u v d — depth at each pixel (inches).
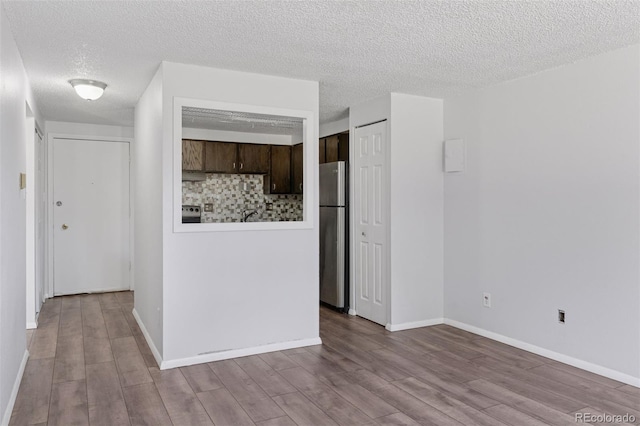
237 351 140.1
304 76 145.9
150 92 149.6
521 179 146.9
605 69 123.2
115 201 240.4
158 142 135.4
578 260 130.2
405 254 171.6
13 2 91.2
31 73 140.5
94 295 231.5
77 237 232.7
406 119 170.9
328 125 229.1
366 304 185.8
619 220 120.3
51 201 226.2
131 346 150.2
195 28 105.2
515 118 148.7
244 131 235.5
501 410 103.2
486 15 98.1
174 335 131.3
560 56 125.7
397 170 169.6
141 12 96.3
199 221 230.4
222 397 110.5
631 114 117.5
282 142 252.7
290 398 109.8
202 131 232.4
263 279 144.5
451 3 92.1
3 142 95.1
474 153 164.2
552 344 137.7
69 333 164.9
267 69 137.7
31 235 176.6
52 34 108.3
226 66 134.4
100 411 103.2
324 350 146.5
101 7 93.9
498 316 155.7
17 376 115.6
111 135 237.5
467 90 164.1
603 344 124.0
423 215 175.0
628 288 118.3
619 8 94.7
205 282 135.6
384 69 138.2
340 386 117.0
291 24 103.0
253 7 94.0
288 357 139.8
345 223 199.0
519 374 125.1
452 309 175.8
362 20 100.7
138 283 179.8
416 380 121.0
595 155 125.7
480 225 162.4
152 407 105.0
